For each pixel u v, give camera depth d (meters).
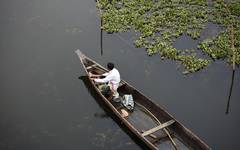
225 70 16.11
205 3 19.94
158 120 13.54
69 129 13.84
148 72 16.11
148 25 18.45
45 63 16.75
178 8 19.56
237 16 19.09
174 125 13.03
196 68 16.05
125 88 14.73
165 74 15.99
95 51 17.30
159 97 14.95
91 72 15.52
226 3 19.97
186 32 18.05
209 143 13.16
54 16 19.78
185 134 12.63
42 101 14.96
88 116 14.34
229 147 13.02
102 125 13.98
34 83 15.77
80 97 15.13
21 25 19.11
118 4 20.14
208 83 15.55
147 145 12.79
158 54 16.94
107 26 18.56
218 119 14.07
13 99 15.03
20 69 16.45
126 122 13.28
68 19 19.52
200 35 17.89
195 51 17.03
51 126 13.95
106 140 13.41
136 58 16.84
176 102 14.73
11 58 17.05
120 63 16.59
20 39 18.19
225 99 14.89
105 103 14.75
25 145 13.23
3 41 18.05
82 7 20.48
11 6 20.64
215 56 16.61
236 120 14.05
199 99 14.87
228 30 18.02
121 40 17.89
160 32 18.12
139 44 17.39
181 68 16.22
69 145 13.26
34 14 19.94
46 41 18.02
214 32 18.03
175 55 16.66
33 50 17.50
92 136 13.57
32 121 14.13
